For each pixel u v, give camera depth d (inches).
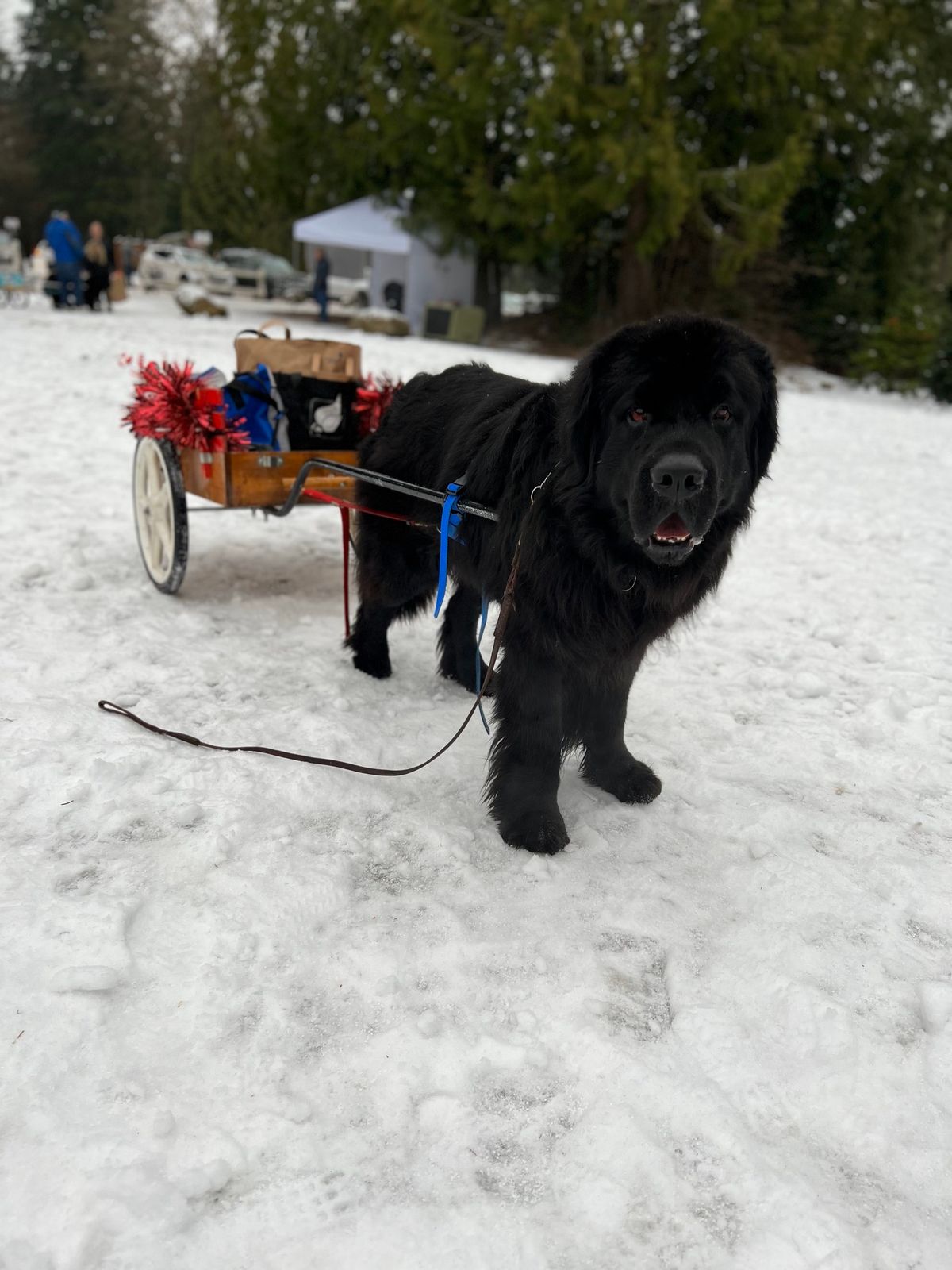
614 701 135.0
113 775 128.5
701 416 107.1
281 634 191.6
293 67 995.9
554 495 115.8
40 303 957.8
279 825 123.3
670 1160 79.8
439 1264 70.7
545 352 1000.2
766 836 129.3
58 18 2306.8
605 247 1010.1
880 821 136.6
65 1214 71.2
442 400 151.3
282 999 94.7
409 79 918.4
